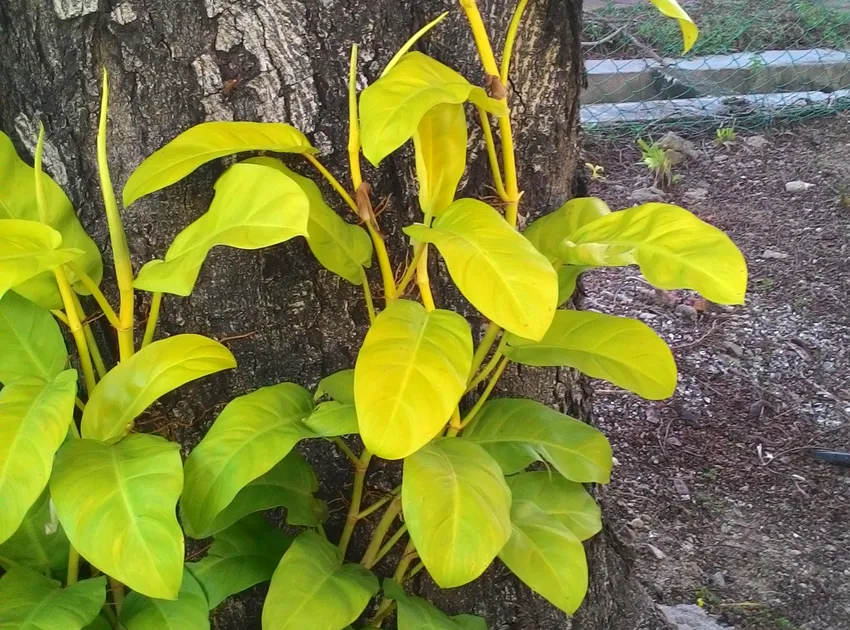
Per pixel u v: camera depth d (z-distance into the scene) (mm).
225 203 700
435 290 976
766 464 1828
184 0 814
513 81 921
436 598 1084
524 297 623
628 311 2389
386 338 683
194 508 742
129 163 876
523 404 925
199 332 946
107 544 651
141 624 789
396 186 919
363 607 794
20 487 663
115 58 835
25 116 878
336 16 839
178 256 706
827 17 3822
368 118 638
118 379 764
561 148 986
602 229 750
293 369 980
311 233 792
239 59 843
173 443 729
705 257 672
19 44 843
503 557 815
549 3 897
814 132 3336
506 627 1145
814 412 1989
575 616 1182
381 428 625
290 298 943
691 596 1471
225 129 747
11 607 731
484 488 714
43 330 844
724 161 3168
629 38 3652
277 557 906
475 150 932
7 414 703
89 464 704
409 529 683
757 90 3611
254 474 732
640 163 3166
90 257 846
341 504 1030
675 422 1966
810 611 1442
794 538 1620
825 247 2631
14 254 662
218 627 1066
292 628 755
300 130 875
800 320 2324
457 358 678
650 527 1641
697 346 2236
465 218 704
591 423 1180
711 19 3836
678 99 3543
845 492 1742
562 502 951
